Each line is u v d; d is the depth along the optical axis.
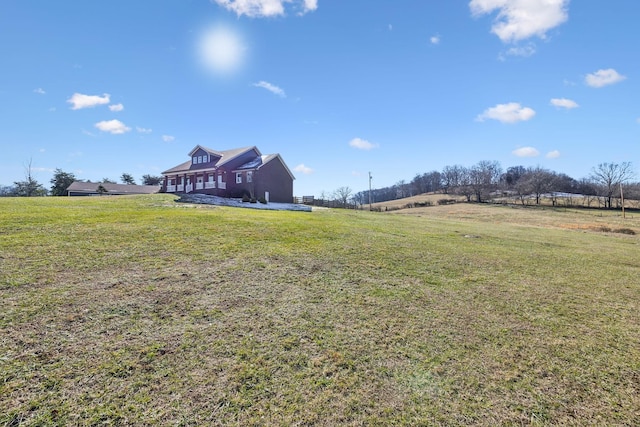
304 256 7.09
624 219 33.88
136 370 3.03
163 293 4.73
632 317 4.84
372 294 5.18
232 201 22.41
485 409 2.75
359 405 2.74
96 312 4.03
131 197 18.77
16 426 2.35
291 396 2.81
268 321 4.11
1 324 3.60
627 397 2.96
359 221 14.74
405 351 3.58
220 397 2.76
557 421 2.64
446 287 5.75
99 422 2.44
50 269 5.32
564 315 4.80
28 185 37.31
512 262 8.05
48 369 2.96
